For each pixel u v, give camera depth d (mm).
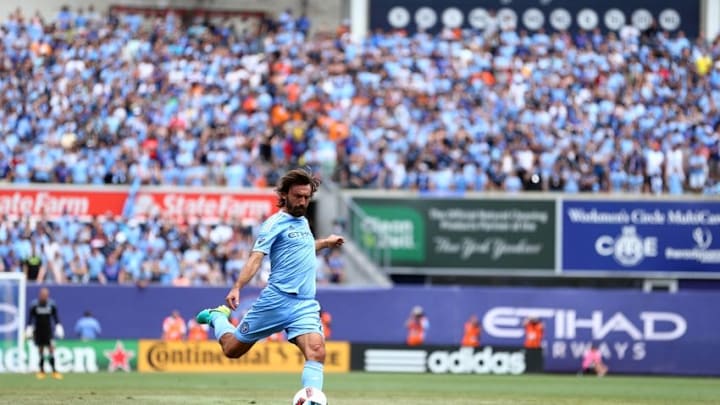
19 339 110062
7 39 152250
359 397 74000
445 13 164125
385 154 136875
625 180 137125
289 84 148000
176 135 138250
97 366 112750
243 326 45031
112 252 123188
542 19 164500
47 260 122312
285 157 137500
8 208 127688
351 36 158750
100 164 133750
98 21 158250
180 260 123938
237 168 133750
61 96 144500
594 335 119250
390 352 116312
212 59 151625
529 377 110812
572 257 133375
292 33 158250
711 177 142125
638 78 154250
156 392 76250
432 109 146375
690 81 155125
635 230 133250
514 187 136250
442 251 132375
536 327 118812
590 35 163750
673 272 133375
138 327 115312
